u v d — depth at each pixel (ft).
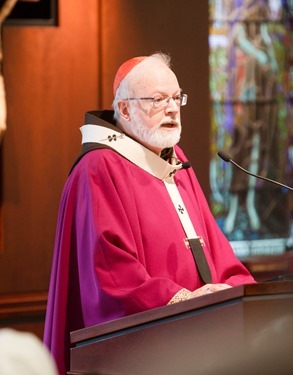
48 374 7.16
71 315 18.45
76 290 18.38
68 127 29.73
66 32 29.60
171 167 18.74
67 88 29.68
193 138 30.99
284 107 41.27
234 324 13.23
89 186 17.78
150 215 18.01
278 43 41.34
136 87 18.52
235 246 39.60
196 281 18.08
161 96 18.39
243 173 40.37
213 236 19.29
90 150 18.47
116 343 15.10
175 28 30.63
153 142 18.42
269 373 13.21
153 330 14.52
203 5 30.91
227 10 40.81
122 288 16.65
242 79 40.86
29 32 29.32
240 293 13.07
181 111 30.86
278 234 40.37
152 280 16.35
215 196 39.83
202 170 31.09
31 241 29.66
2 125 27.96
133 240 17.39
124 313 16.49
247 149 40.60
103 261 16.94
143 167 18.51
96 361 15.42
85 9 29.73
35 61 29.40
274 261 37.76
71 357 15.81
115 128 18.76
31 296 29.22
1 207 29.43
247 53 40.96
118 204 17.58
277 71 41.24
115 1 29.96
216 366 13.56
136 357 14.78
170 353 14.23
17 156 29.45
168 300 16.02
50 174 29.71
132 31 30.17
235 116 40.60
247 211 40.14
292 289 13.05
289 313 13.05
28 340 7.24
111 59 29.96
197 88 30.96
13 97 29.27
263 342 13.12
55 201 29.78
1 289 29.45
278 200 40.60
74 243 18.33
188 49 30.78
